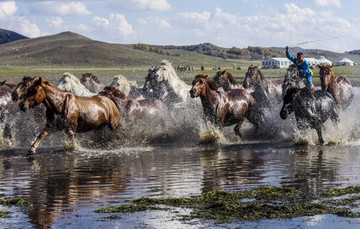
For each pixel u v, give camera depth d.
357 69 84.94
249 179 9.78
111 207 7.63
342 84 19.14
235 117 17.41
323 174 10.12
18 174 10.81
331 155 12.98
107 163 12.31
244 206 7.52
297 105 15.77
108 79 72.56
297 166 11.23
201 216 7.09
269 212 7.18
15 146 16.09
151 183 9.57
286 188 8.60
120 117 16.80
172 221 6.90
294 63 18.84
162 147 15.74
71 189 9.12
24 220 7.08
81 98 15.25
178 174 10.52
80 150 14.92
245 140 17.28
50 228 6.70
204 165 11.72
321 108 16.11
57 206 7.85
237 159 12.64
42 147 15.73
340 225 6.52
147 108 17.48
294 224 6.62
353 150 14.00
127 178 10.15
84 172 10.98
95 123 15.38
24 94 14.22
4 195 8.71
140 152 14.48
